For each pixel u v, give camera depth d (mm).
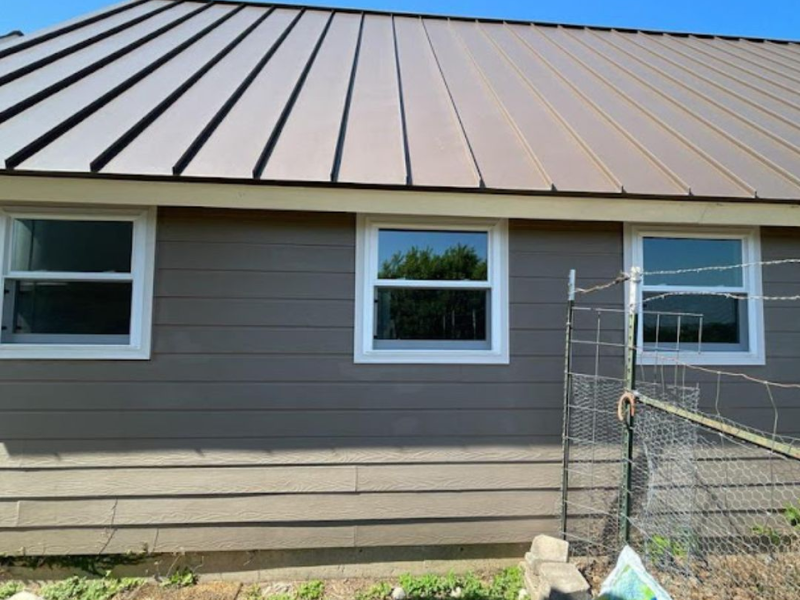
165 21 5352
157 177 2568
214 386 2975
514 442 3115
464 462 3086
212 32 5211
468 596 2830
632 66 5328
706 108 4176
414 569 3057
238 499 2971
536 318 3170
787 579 2764
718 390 3199
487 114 3803
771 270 3281
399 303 3152
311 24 6031
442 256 3174
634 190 2842
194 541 2951
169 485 2934
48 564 2902
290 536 2994
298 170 2742
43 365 2875
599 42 6379
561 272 3199
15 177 2520
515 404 3127
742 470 3141
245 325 3010
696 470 3105
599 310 3191
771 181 3035
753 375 3221
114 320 2967
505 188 2781
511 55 5500
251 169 2688
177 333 2963
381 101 3873
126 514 2910
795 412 3223
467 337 3170
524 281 3174
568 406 3068
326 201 2812
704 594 2635
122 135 2859
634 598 2180
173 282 2979
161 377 2939
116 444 2906
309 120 3395
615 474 3109
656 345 3211
